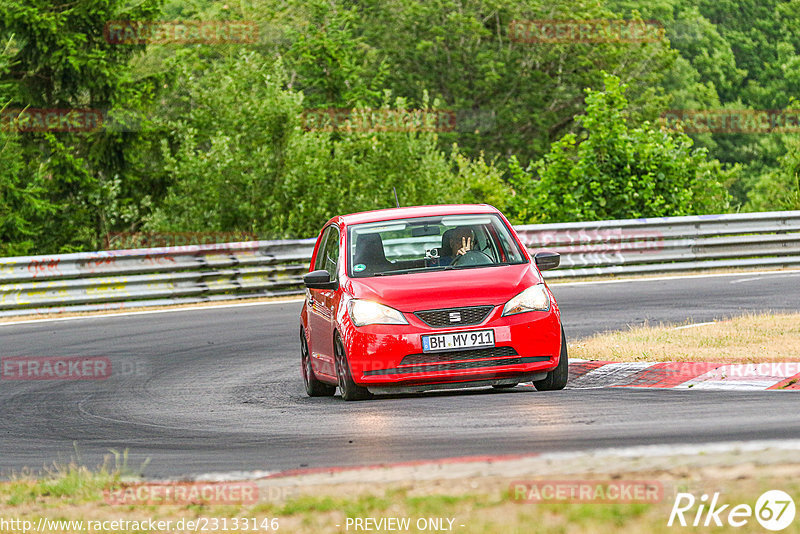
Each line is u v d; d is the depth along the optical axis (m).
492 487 19.38
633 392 32.66
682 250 80.19
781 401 29.23
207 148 113.31
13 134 122.75
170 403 37.53
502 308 33.16
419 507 18.39
